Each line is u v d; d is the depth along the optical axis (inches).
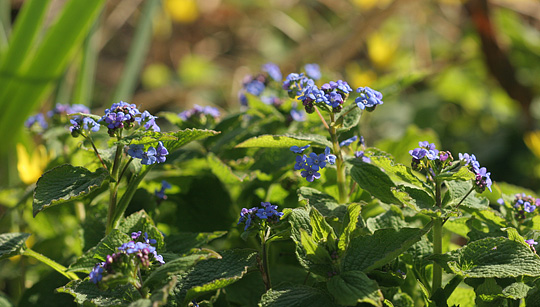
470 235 33.1
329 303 30.7
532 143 52.6
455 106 65.7
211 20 77.7
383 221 33.2
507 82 56.4
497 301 31.7
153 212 35.1
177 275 31.2
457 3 68.4
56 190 31.3
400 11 69.7
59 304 34.0
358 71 64.4
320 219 31.3
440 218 31.6
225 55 77.2
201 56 75.2
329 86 31.9
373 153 33.3
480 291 31.7
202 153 36.6
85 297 30.6
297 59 66.4
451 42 71.0
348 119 33.1
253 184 35.9
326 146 32.8
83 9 42.1
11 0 65.7
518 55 63.1
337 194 35.1
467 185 32.0
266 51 76.5
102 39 70.2
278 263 35.5
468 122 63.9
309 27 77.5
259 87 37.2
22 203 36.2
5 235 32.2
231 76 73.3
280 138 32.3
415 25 72.1
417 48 67.8
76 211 37.0
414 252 32.9
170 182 36.4
